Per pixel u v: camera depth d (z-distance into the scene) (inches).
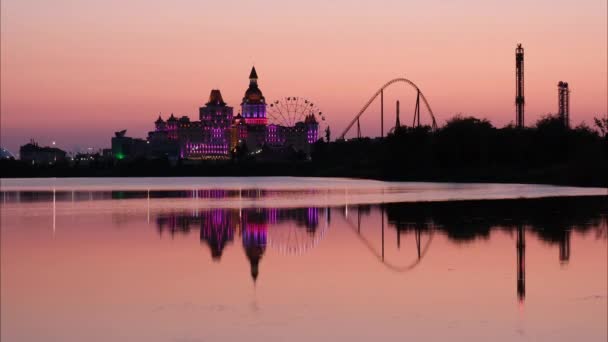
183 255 2393.0
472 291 1756.9
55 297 1734.7
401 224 3230.8
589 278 1888.5
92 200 5762.8
